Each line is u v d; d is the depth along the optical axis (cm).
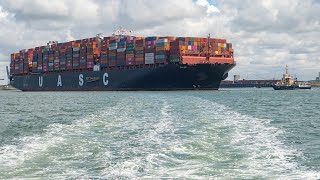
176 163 1198
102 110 3494
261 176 1052
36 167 1162
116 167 1153
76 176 1066
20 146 1507
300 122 2591
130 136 1747
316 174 1076
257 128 2041
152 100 5306
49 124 2519
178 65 9131
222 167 1148
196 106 3941
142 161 1224
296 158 1286
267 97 7406
